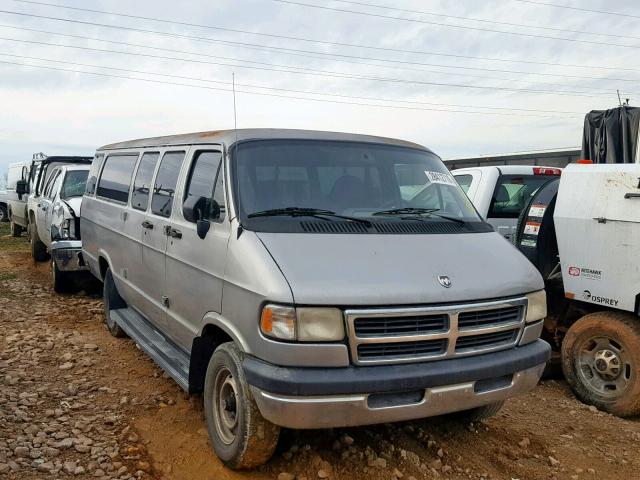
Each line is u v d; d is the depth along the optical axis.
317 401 3.36
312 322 3.38
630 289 5.17
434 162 5.26
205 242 4.27
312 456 4.05
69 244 8.89
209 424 4.13
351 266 3.66
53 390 5.27
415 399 3.57
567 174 5.67
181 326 4.74
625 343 5.16
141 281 5.70
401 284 3.61
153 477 3.86
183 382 4.46
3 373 5.64
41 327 7.32
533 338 4.16
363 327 3.47
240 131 4.62
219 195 4.32
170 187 5.20
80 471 3.88
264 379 3.42
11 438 4.28
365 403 3.42
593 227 5.40
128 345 6.66
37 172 14.09
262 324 3.49
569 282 5.64
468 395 3.70
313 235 3.92
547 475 4.09
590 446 4.59
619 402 5.17
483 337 3.84
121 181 6.63
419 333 3.57
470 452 4.36
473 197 7.91
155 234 5.25
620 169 5.26
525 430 4.80
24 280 10.73
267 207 4.11
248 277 3.65
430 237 4.23
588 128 8.48
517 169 8.00
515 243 6.29
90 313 8.20
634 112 7.90
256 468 3.96
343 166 4.63
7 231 21.11
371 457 4.06
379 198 4.56
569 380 5.61
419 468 4.04
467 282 3.81
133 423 4.64
